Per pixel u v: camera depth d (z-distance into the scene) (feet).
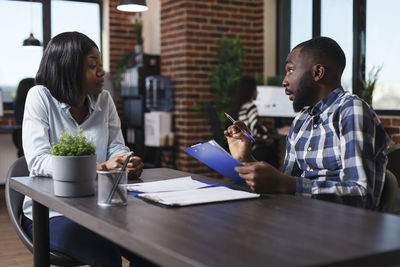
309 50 5.48
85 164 4.18
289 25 19.86
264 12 20.01
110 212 3.59
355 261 2.50
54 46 5.71
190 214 3.51
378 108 16.37
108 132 6.45
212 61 19.43
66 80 5.65
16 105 16.72
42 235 5.06
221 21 19.56
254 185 4.35
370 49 16.78
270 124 19.90
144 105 20.58
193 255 2.53
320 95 5.50
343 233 2.98
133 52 22.53
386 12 16.15
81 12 23.71
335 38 18.03
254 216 3.44
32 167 5.33
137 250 2.88
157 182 4.91
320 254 2.55
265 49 20.12
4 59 21.86
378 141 5.08
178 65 19.43
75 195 4.18
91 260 4.90
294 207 3.76
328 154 5.27
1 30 21.81
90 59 5.66
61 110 5.82
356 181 4.69
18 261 9.94
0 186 18.13
